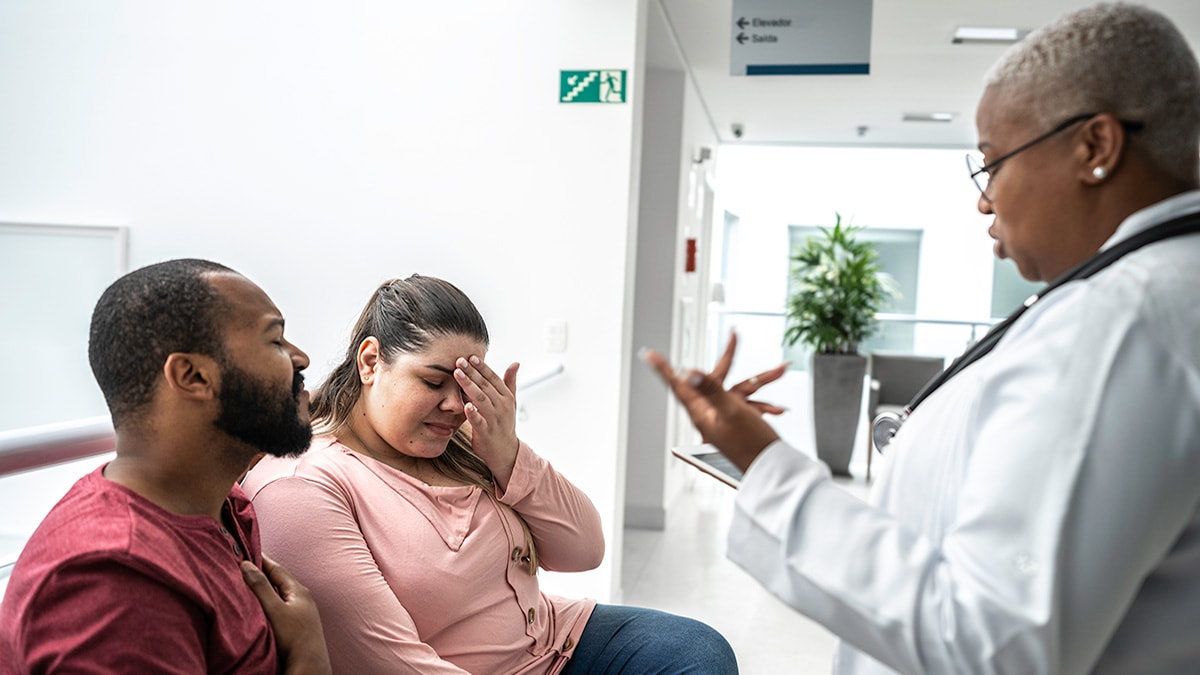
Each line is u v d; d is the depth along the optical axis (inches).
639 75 136.6
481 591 57.5
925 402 39.4
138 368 37.7
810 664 124.0
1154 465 27.7
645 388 194.4
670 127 191.0
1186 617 30.1
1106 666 31.4
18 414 151.6
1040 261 35.1
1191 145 32.6
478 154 135.7
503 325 136.1
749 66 146.5
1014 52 34.2
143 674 33.7
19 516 148.2
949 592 29.3
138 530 35.2
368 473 56.6
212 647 38.0
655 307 193.2
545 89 133.6
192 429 38.8
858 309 268.5
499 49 134.6
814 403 264.2
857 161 403.2
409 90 137.1
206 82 142.0
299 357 43.3
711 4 159.9
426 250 137.7
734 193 379.2
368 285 139.6
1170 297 29.1
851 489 240.4
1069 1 159.0
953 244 401.1
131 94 144.2
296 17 139.5
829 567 31.6
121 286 38.3
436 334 56.6
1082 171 32.6
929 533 35.9
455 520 57.7
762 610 145.2
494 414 58.6
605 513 135.0
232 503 45.6
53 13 145.3
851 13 142.9
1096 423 28.1
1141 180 32.4
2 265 149.5
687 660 62.5
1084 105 32.0
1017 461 28.8
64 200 147.0
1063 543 27.7
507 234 135.6
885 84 223.6
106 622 33.1
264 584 43.3
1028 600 27.7
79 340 149.4
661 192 191.8
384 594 51.7
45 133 146.9
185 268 39.4
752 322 319.6
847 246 277.4
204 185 143.0
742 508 33.7
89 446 45.1
